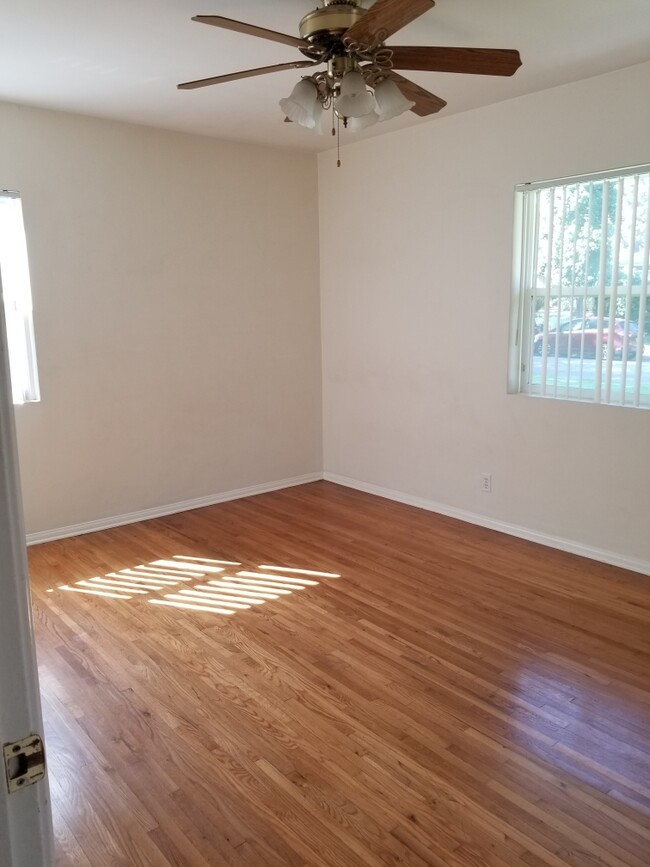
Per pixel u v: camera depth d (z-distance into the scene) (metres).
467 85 3.48
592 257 3.51
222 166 4.55
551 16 2.62
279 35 2.10
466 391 4.24
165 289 4.40
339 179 4.89
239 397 4.89
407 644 2.82
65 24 2.58
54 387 4.03
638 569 3.51
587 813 1.88
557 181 3.58
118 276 4.18
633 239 3.31
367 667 2.65
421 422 4.59
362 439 5.09
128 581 3.51
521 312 3.92
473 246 4.05
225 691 2.50
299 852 1.77
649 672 2.59
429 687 2.51
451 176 4.10
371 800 1.95
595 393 3.59
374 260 4.72
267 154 4.77
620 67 3.22
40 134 3.77
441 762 2.10
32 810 0.76
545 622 3.00
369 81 2.31
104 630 2.98
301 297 5.13
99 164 4.01
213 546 4.01
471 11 2.56
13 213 3.80
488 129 3.86
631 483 3.49
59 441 4.09
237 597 3.30
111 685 2.55
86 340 4.11
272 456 5.16
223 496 4.92
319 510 4.68
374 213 4.66
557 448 3.79
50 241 3.89
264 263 4.87
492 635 2.89
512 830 1.83
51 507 4.12
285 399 5.16
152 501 4.55
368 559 3.77
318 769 2.08
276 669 2.65
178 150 4.32
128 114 3.89
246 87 3.38
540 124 3.61
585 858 1.73
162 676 2.61
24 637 0.73
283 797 1.96
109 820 1.89
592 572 3.53
